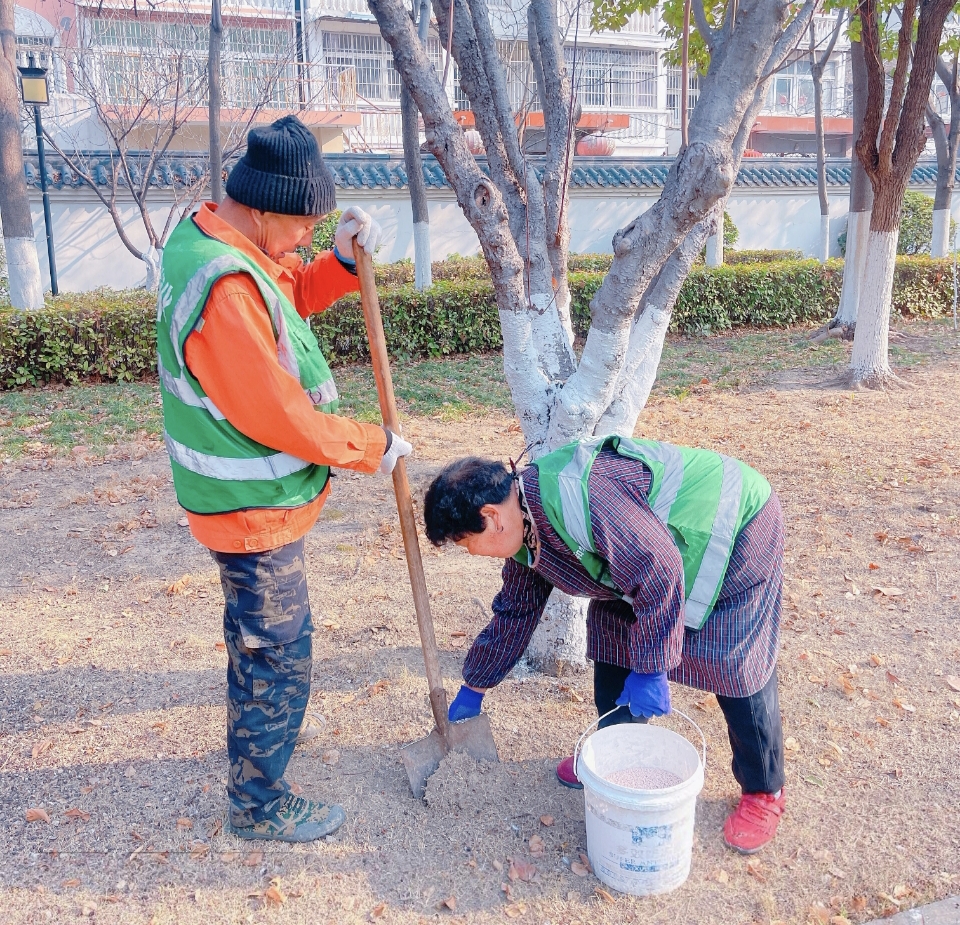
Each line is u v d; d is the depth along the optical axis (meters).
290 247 2.49
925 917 2.44
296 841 2.75
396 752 3.20
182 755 3.20
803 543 5.11
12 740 3.29
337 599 4.48
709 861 2.65
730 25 3.11
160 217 14.52
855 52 11.16
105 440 7.65
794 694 3.54
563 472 2.24
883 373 9.37
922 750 3.17
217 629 4.19
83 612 4.41
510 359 3.34
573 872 2.61
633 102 22.70
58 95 16.72
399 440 2.56
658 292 3.50
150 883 2.60
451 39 3.19
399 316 11.33
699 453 2.45
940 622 4.12
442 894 2.55
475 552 2.30
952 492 5.87
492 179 3.50
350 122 18.83
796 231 20.39
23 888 2.58
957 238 20.88
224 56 13.99
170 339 2.27
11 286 10.20
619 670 2.80
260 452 2.35
